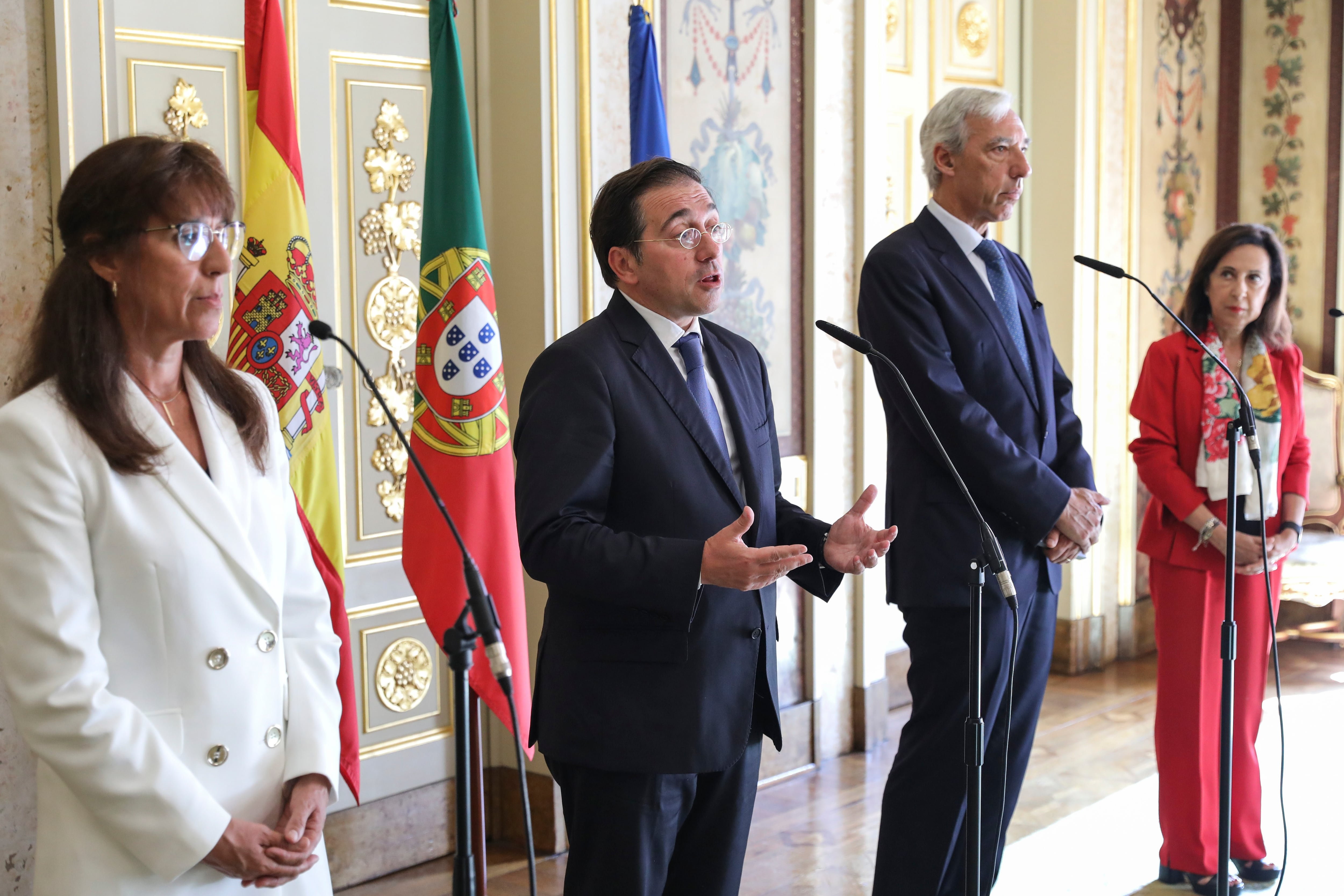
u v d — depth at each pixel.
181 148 1.40
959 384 2.33
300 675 1.52
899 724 4.22
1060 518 2.29
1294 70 5.29
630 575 1.60
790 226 3.70
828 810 3.42
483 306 2.52
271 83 2.29
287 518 1.56
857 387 3.88
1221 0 5.36
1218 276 2.83
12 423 1.31
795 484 3.74
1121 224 4.86
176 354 1.45
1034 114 4.74
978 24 4.57
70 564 1.29
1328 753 3.84
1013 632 1.78
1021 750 2.44
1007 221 4.82
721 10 3.45
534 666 3.13
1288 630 5.27
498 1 3.01
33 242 2.16
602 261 1.89
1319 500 5.05
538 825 3.10
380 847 2.97
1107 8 4.70
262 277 2.25
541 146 2.98
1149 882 2.90
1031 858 3.05
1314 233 5.29
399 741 3.02
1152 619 5.20
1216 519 2.75
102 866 1.30
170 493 1.37
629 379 1.78
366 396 2.92
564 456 1.71
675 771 1.72
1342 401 5.02
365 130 2.89
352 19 2.85
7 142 2.12
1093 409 4.80
